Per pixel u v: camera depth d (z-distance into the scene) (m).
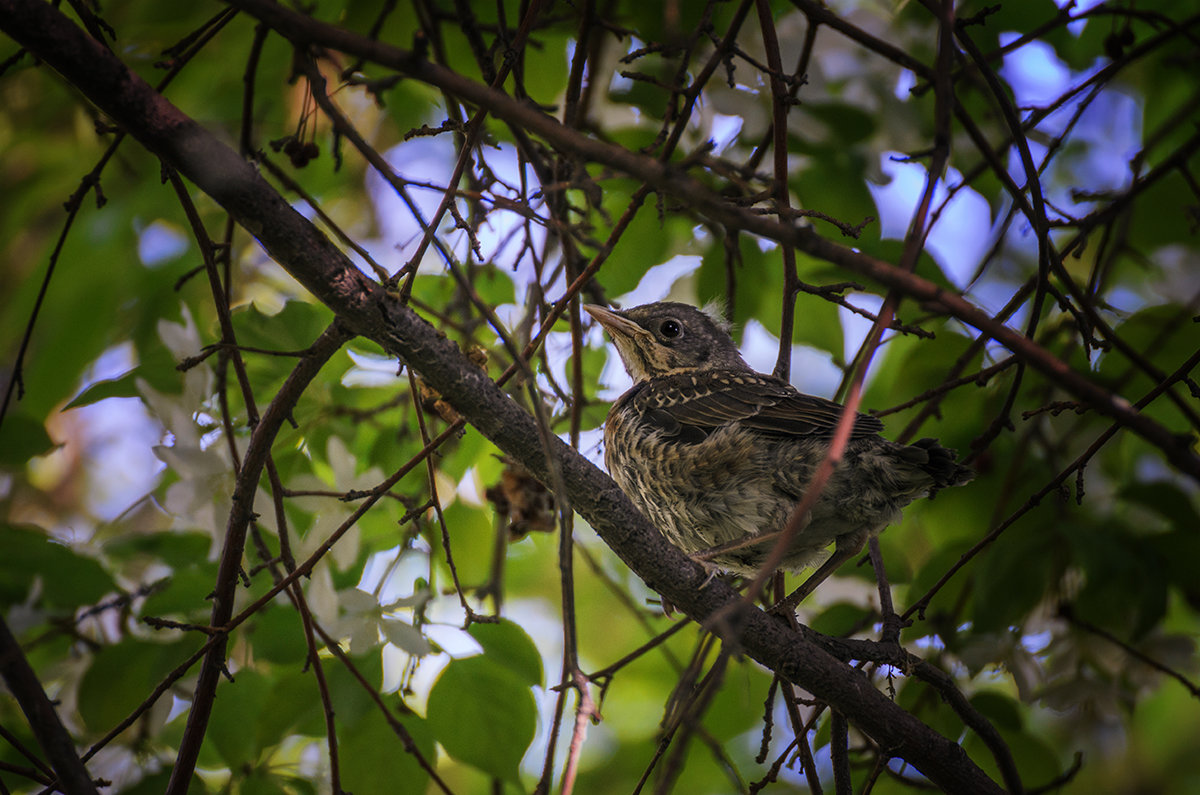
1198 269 11.30
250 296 11.52
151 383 8.18
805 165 9.56
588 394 10.06
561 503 5.07
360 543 8.34
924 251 9.34
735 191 8.94
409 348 5.86
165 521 11.27
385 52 4.66
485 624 7.77
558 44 9.46
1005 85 9.68
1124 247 9.15
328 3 8.69
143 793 7.76
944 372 9.44
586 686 5.25
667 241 9.77
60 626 8.26
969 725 7.16
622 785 12.06
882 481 7.85
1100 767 12.98
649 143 9.32
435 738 7.68
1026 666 8.57
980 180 10.22
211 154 5.32
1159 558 8.96
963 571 9.07
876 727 6.83
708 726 10.74
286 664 7.86
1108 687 8.53
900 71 9.73
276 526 7.50
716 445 8.33
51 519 13.02
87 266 10.42
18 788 8.41
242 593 8.08
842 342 9.99
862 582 9.59
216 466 7.66
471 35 7.32
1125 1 9.27
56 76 8.91
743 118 8.94
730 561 8.62
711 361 10.36
